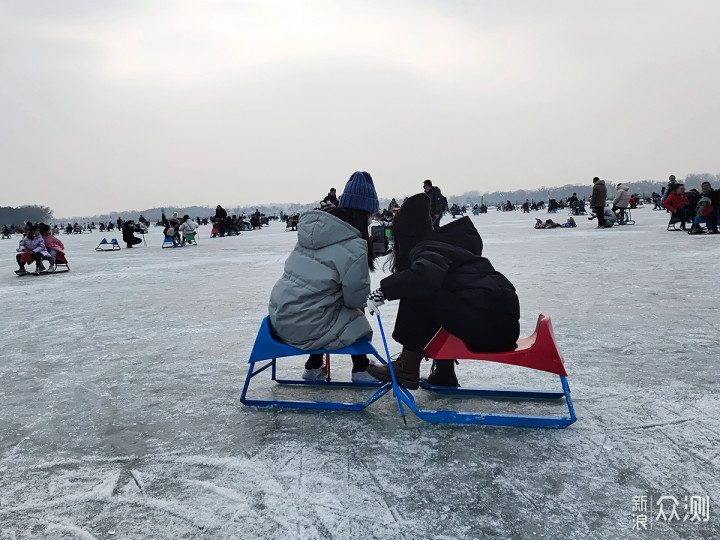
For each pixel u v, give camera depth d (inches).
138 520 78.6
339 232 119.0
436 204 564.1
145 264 545.0
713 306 214.8
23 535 75.8
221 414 121.3
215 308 263.1
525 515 76.7
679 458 92.3
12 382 151.4
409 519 76.4
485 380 138.9
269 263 496.7
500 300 108.0
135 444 106.3
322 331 119.5
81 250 876.6
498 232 872.3
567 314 212.1
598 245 519.2
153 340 198.5
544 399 124.4
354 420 115.5
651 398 120.3
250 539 72.7
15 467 97.8
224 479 90.3
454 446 100.3
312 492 84.8
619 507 78.0
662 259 378.0
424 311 114.7
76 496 86.4
